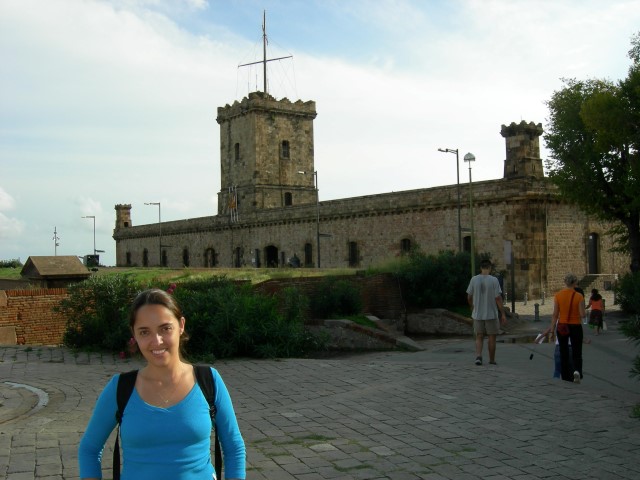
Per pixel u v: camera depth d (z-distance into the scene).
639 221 32.88
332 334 19.70
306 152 71.44
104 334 15.95
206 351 15.01
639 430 8.65
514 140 40.56
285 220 59.69
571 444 8.05
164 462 3.61
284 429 8.73
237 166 70.69
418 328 25.09
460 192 43.31
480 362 13.74
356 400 10.45
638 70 30.44
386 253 49.22
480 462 7.38
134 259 88.31
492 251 41.38
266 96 68.50
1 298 17.06
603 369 14.16
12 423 8.88
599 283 42.62
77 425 8.77
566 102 33.34
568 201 37.97
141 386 3.75
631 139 30.16
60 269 21.28
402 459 7.48
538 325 25.08
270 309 16.73
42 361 14.32
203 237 72.56
